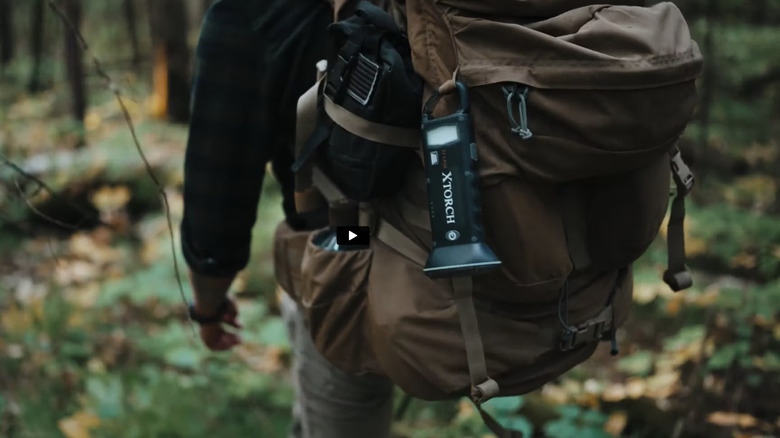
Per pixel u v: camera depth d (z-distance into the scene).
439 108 1.12
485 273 1.15
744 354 2.80
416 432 2.66
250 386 2.86
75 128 6.31
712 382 2.74
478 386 1.15
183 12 7.50
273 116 1.38
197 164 1.39
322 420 1.63
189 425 2.55
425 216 1.21
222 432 2.56
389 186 1.21
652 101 1.07
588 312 1.27
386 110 1.14
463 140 1.08
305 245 1.48
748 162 5.90
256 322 3.43
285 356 3.19
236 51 1.33
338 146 1.20
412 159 1.20
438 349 1.19
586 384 2.82
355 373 1.38
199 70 1.35
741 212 4.49
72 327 3.27
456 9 1.11
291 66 1.33
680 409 2.69
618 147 1.08
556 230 1.16
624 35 1.07
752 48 7.19
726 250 3.94
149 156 5.64
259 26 1.32
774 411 2.70
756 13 8.16
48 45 11.08
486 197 1.11
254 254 4.21
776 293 3.11
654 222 1.24
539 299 1.19
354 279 1.29
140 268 4.20
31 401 2.67
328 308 1.33
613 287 1.31
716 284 3.67
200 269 1.48
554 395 2.79
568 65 1.05
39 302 3.42
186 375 2.99
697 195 5.15
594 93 1.05
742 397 2.76
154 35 7.55
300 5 1.32
